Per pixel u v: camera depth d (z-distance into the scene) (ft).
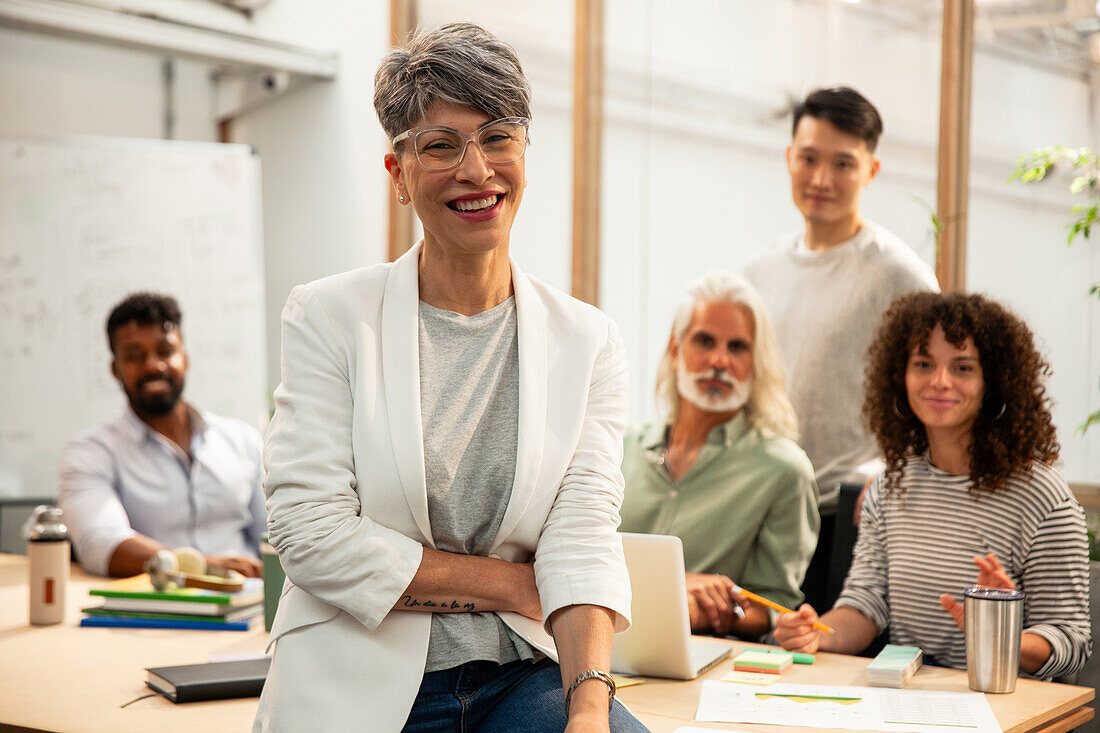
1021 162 9.80
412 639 4.17
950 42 10.12
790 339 10.85
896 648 6.02
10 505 13.17
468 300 4.48
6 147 13.44
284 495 4.23
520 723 4.10
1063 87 9.59
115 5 14.58
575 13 12.84
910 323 7.10
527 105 4.33
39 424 13.37
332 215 15.99
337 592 4.10
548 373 4.51
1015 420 6.68
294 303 4.54
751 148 11.39
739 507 8.68
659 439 9.34
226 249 14.25
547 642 4.42
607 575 4.26
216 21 16.28
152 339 10.17
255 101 16.76
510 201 4.32
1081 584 6.44
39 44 15.65
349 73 15.67
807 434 10.63
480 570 4.26
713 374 9.02
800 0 11.02
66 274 13.57
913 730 4.69
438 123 4.18
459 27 4.31
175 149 14.17
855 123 10.51
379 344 4.37
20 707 5.10
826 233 10.68
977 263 10.02
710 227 11.75
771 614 8.12
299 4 16.24
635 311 12.44
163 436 10.24
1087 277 9.44
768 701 5.18
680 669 5.65
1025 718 4.91
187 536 10.04
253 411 14.17
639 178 12.39
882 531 7.17
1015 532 6.63
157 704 5.16
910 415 7.18
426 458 4.25
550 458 4.39
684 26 12.00
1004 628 5.35
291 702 4.07
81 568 9.09
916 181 10.28
